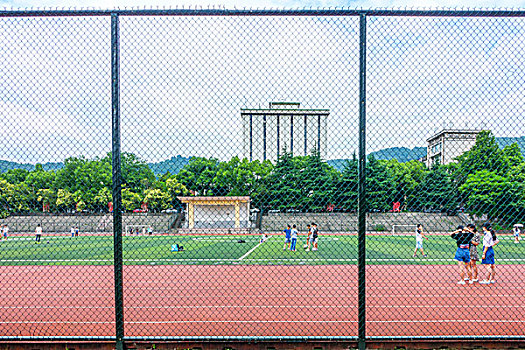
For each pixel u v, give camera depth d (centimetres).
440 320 825
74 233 2997
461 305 963
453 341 489
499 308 932
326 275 1386
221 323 800
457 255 1212
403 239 2831
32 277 1385
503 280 1277
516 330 746
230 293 1101
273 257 1912
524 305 962
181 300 1020
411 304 973
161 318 845
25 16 476
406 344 486
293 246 2139
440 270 1502
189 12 475
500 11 484
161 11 472
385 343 489
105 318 849
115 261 465
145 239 2970
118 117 459
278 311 902
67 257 1953
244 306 952
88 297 1070
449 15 484
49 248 2355
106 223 3180
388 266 1617
